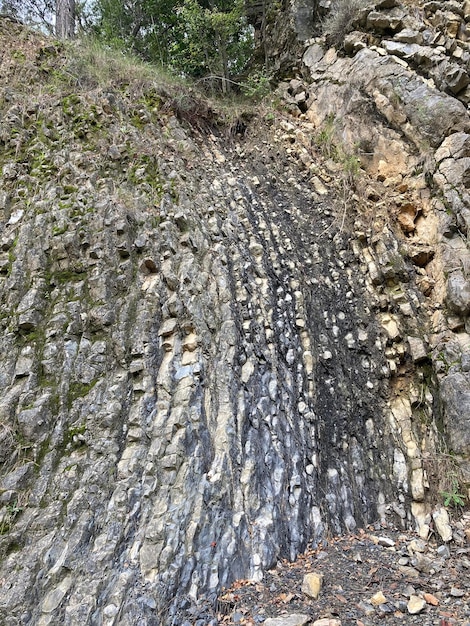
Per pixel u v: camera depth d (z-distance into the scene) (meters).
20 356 3.83
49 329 3.97
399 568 3.26
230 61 8.92
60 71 6.32
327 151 6.50
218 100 7.45
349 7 7.35
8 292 4.16
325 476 3.90
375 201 5.71
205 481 3.34
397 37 6.73
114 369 3.88
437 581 3.12
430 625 2.72
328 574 3.19
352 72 6.87
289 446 3.84
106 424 3.55
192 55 8.05
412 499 3.85
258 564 3.17
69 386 3.75
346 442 4.12
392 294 4.98
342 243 5.38
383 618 2.80
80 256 4.43
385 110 6.24
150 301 4.19
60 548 2.98
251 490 3.46
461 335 4.55
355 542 3.55
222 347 4.11
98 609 2.75
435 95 5.93
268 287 4.77
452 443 4.02
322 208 5.76
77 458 3.40
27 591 2.78
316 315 4.80
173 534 3.08
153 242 4.61
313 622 2.74
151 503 3.24
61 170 5.09
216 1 8.79
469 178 5.27
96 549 2.99
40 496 3.21
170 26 9.83
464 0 6.52
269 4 8.92
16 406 3.56
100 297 4.20
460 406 4.08
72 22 8.49
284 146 6.66
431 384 4.43
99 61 6.64
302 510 3.55
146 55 10.01
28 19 7.78
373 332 4.75
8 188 4.96
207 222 5.13
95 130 5.64
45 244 4.47
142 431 3.54
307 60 7.92
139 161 5.46
